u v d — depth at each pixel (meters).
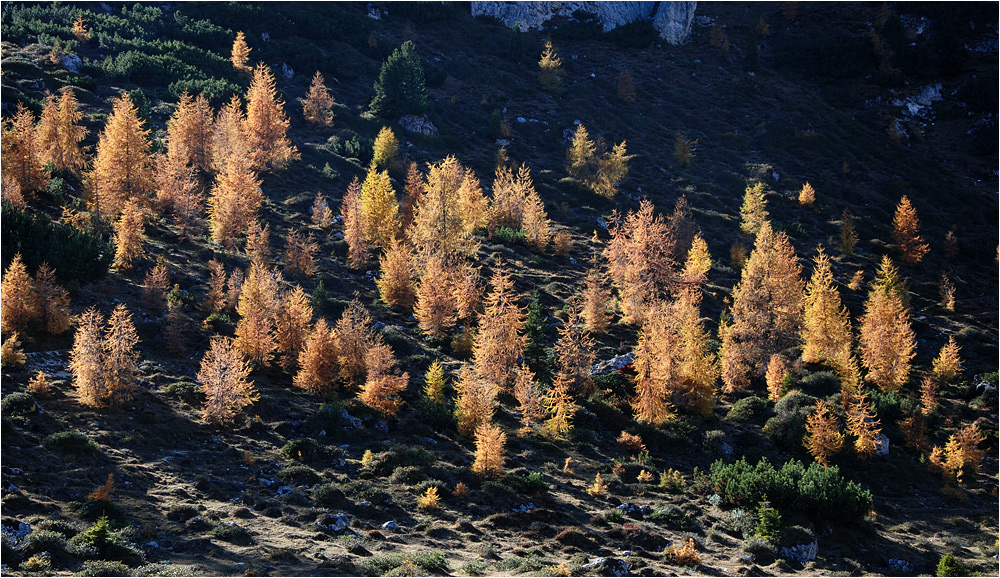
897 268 89.88
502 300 56.72
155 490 34.03
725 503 43.41
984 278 91.00
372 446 43.25
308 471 38.62
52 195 67.38
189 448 39.34
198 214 74.50
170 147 79.06
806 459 52.12
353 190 78.06
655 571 33.31
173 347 49.69
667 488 44.78
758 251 68.06
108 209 66.94
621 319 69.06
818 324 65.94
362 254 71.25
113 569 25.62
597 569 32.19
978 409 63.22
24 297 46.84
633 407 53.12
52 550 26.19
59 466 33.72
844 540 41.38
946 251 94.81
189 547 29.25
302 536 32.16
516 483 41.31
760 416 57.03
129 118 70.25
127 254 59.41
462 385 49.31
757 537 39.22
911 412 58.59
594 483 44.28
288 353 52.69
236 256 67.44
